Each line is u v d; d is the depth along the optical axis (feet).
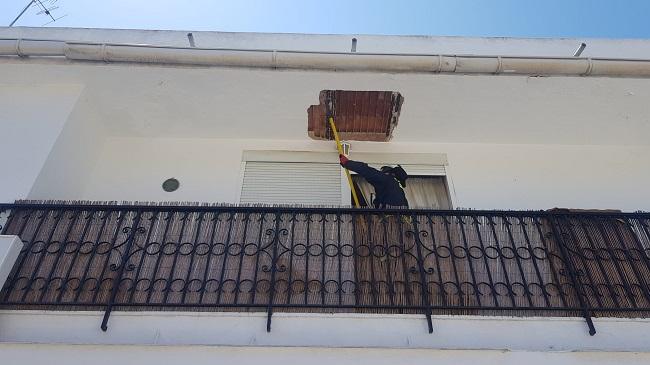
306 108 17.76
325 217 14.03
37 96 16.83
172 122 18.42
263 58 14.79
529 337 11.60
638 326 11.87
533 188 18.28
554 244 14.08
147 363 10.28
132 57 14.75
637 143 19.43
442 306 11.92
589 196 18.12
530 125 18.54
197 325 11.48
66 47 14.55
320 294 12.55
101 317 11.54
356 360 10.50
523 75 15.55
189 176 18.07
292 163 18.76
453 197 17.94
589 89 16.85
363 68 14.99
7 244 12.02
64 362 10.18
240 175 18.26
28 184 14.33
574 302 12.82
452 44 17.84
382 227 14.25
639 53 17.69
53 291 12.18
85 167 17.42
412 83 16.63
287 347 10.60
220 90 17.01
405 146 19.27
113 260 13.02
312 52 14.85
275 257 12.69
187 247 13.34
